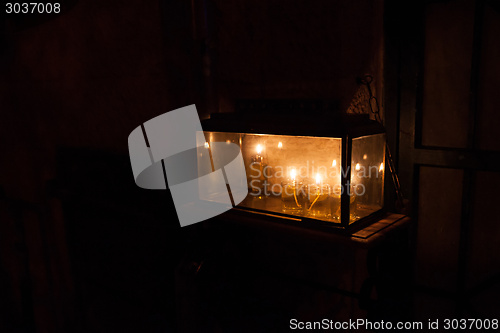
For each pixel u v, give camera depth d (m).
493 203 1.42
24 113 2.23
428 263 1.59
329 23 1.31
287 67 1.44
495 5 1.33
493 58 1.37
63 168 2.07
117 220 1.83
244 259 1.63
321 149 1.14
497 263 1.44
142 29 1.58
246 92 1.56
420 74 1.47
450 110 1.46
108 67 1.75
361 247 1.05
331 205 1.14
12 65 2.22
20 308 2.65
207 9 1.57
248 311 1.64
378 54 1.51
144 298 1.79
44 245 2.33
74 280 2.18
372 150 1.20
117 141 1.78
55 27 1.92
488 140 1.41
